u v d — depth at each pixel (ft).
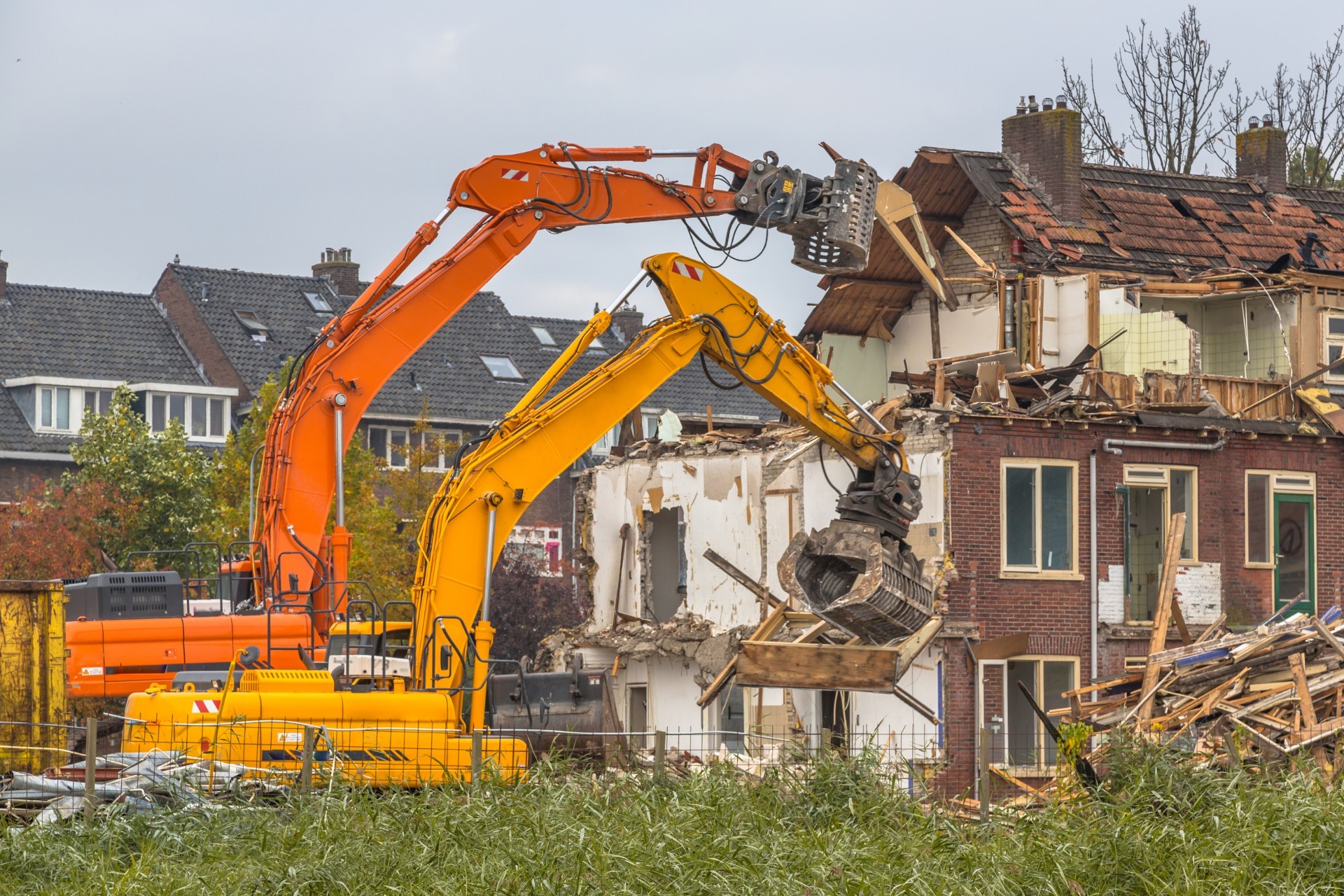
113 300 447.42
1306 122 479.41
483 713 157.17
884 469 172.65
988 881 116.88
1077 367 249.96
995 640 224.12
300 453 164.86
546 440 163.32
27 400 404.36
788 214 173.37
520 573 337.72
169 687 157.58
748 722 249.75
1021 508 232.32
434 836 118.32
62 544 296.10
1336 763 159.12
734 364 171.01
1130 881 119.34
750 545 257.34
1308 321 276.41
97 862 116.16
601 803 128.57
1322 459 255.09
